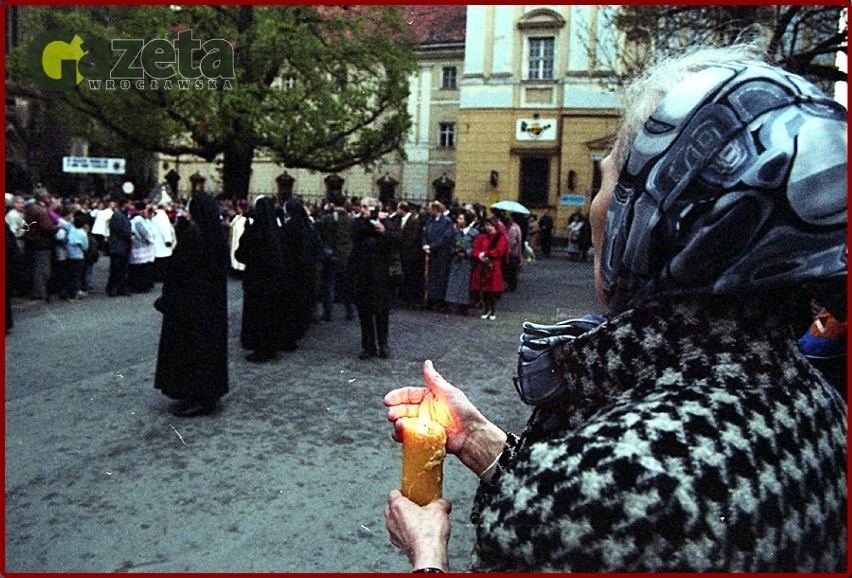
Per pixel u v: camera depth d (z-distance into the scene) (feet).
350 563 10.58
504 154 105.19
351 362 24.88
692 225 2.48
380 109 76.95
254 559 10.68
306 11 72.23
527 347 3.05
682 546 2.19
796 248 2.41
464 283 37.65
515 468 2.56
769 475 2.29
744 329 2.56
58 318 33.76
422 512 3.39
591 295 49.37
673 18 35.12
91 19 73.56
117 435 16.34
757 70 2.60
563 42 100.63
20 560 10.52
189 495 12.98
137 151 79.36
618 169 2.96
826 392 2.69
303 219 26.89
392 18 74.90
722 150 2.47
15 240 30.09
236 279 52.01
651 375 2.61
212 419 17.63
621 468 2.29
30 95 79.61
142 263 44.73
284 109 70.59
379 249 25.38
